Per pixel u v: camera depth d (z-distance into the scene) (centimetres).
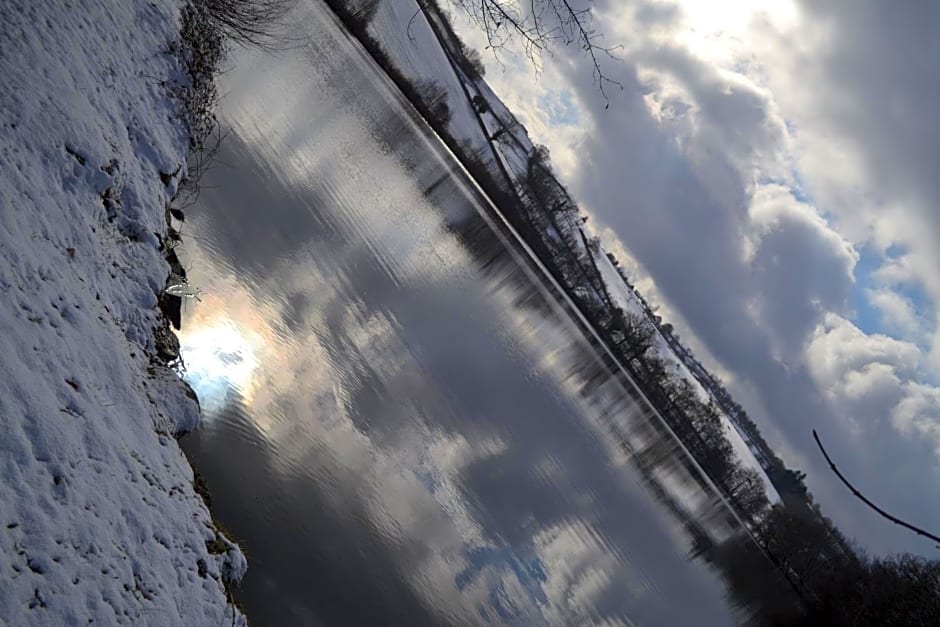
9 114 708
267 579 1043
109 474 605
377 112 4256
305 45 3572
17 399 542
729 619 3450
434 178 4666
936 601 3800
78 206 766
